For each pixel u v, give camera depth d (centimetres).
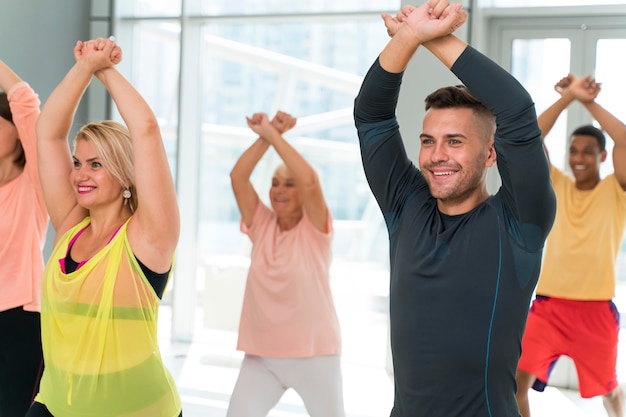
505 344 184
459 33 500
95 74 222
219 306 607
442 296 186
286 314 319
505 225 185
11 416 289
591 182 403
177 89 599
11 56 562
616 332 388
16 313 289
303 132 590
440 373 186
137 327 215
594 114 420
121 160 220
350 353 571
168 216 212
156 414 219
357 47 574
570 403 446
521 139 178
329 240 330
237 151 604
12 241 289
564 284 388
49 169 235
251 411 318
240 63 600
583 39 476
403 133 513
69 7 603
